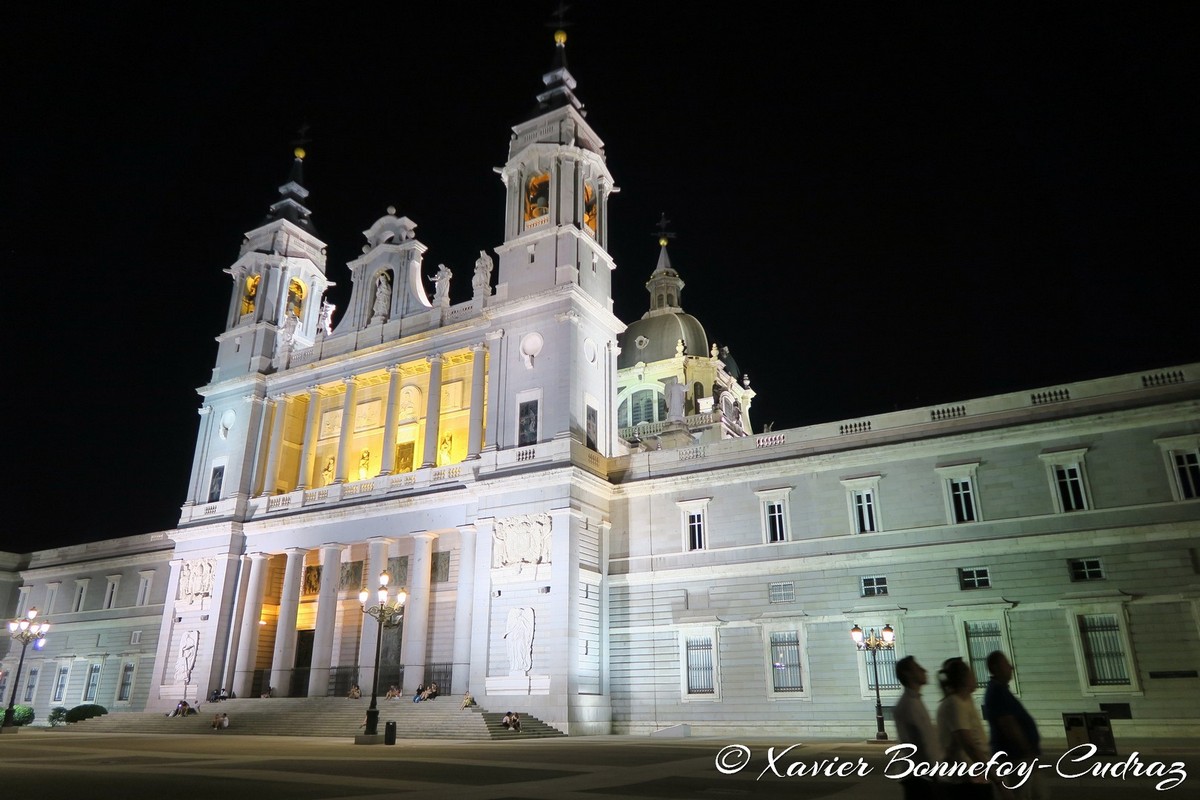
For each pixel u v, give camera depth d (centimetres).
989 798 922
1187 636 3650
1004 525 4131
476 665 4806
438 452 5856
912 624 4203
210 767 2284
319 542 5762
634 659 4856
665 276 10125
